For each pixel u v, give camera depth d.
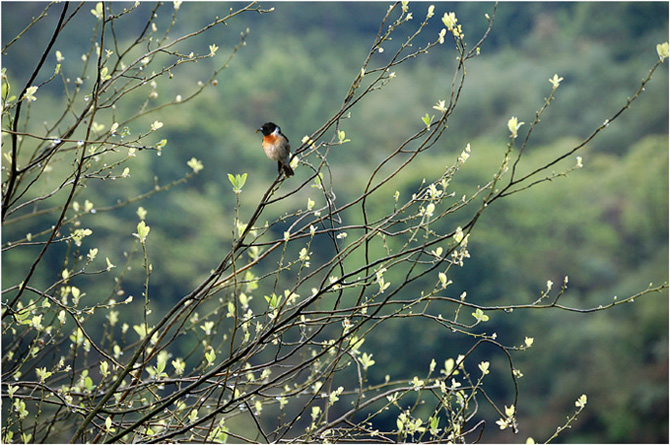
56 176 22.47
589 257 30.91
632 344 27.06
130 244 29.66
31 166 3.33
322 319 3.54
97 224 28.55
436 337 26.58
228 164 40.38
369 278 3.44
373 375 25.88
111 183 31.44
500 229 30.50
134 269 29.06
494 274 28.56
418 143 41.44
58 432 4.17
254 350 3.56
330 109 48.12
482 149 35.66
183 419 3.58
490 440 25.69
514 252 29.62
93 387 3.75
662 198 32.22
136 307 26.86
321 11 55.56
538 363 27.42
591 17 47.19
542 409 26.45
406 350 26.36
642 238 32.06
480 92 43.34
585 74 42.47
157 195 34.03
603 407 25.58
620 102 39.41
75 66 37.09
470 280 28.34
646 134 37.97
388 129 43.16
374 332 26.56
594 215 32.41
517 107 41.41
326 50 52.97
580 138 38.44
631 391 25.52
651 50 42.22
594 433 25.47
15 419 3.67
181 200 34.50
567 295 29.75
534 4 50.47
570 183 33.31
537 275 29.97
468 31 50.41
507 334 28.00
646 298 28.38
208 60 49.09
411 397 21.83
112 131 3.58
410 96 44.84
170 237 33.06
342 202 35.41
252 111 47.47
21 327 4.54
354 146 42.41
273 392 4.86
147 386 3.63
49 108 32.38
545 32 48.31
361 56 52.25
